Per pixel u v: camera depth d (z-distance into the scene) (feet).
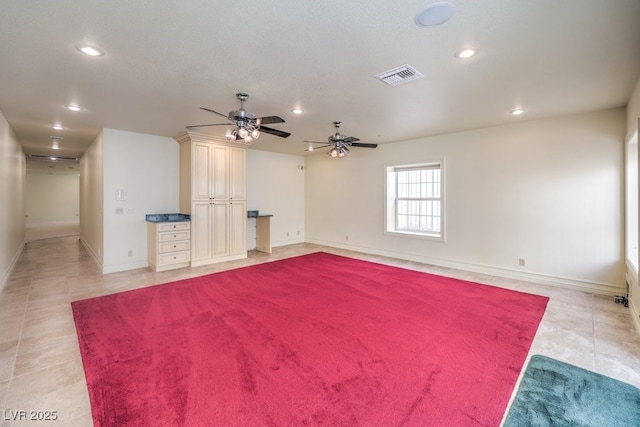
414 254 19.22
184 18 6.26
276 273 16.20
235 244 19.51
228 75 9.14
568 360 7.68
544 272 14.25
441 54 7.84
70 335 9.09
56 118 13.84
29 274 15.97
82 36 6.93
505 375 7.06
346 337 8.97
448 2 5.75
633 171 11.36
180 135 17.65
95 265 17.99
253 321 10.08
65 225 40.19
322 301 11.98
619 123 12.26
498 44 7.34
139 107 12.17
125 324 9.82
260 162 23.57
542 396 6.29
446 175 17.47
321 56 7.97
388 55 7.92
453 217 17.28
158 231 16.35
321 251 22.57
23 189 24.22
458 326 9.72
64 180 44.09
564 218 13.62
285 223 25.35
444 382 6.80
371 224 21.61
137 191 17.24
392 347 8.39
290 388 6.58
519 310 11.02
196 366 7.42
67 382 6.82
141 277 15.35
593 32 6.77
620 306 11.35
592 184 12.91
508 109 12.53
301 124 15.12
